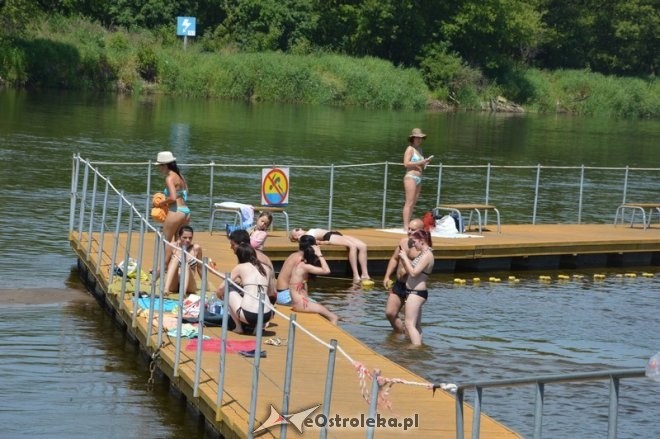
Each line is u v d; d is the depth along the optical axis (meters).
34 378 20.05
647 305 29.36
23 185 43.41
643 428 18.84
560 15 143.38
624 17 145.25
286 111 95.50
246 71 105.00
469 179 58.00
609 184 58.97
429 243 23.84
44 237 33.38
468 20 123.19
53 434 17.36
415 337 23.73
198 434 17.69
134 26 112.81
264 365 18.72
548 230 36.75
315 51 118.00
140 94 99.69
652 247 35.25
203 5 118.81
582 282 32.12
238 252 20.97
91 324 23.92
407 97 113.94
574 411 19.64
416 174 33.09
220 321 21.41
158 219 25.45
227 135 69.88
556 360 23.23
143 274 24.83
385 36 122.69
